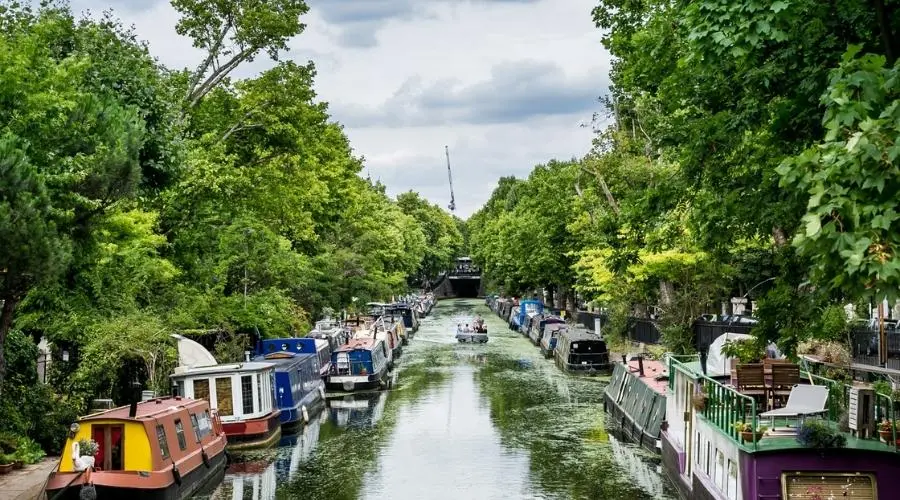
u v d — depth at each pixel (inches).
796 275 689.0
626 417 1264.8
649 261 1419.8
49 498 761.6
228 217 1630.2
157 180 955.3
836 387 703.1
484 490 983.0
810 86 577.3
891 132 381.7
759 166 690.2
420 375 2025.1
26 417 969.5
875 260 376.2
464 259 7032.5
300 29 1558.8
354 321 2593.5
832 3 581.9
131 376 1206.3
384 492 986.1
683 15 674.2
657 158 1556.3
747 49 552.7
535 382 1859.0
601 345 1991.9
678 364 992.9
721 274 1461.6
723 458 714.2
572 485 992.9
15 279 716.7
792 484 608.4
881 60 417.1
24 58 754.8
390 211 4525.1
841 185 391.5
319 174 2167.8
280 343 1689.2
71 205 737.6
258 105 1576.0
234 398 1221.1
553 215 2667.3
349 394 1755.7
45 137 747.4
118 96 940.0
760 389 744.3
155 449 854.5
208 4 1517.0
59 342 1197.1
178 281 1460.4
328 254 2380.7
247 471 1085.8
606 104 1696.6
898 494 602.2
